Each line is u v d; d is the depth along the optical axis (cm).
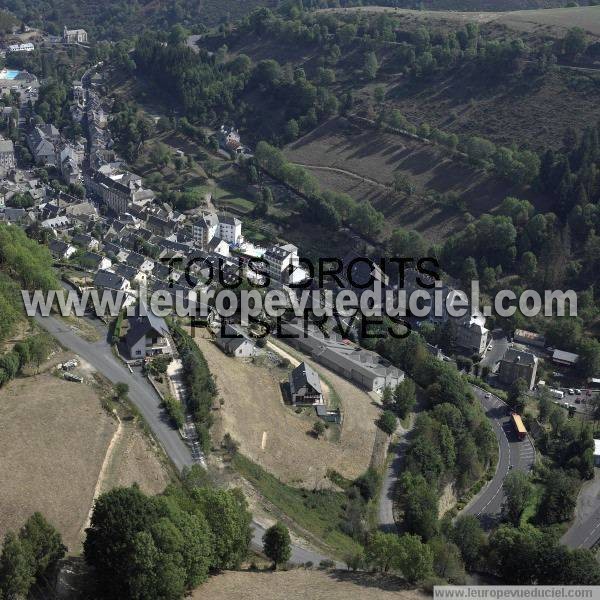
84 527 16162
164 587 13625
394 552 16850
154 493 17962
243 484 19762
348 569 17300
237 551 16312
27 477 17050
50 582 14225
